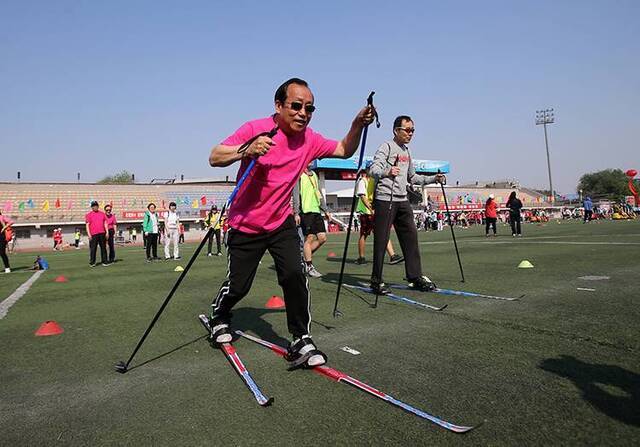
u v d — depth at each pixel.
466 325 3.45
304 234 7.07
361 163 3.97
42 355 3.19
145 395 2.36
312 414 2.02
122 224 43.84
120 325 4.09
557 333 3.08
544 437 1.71
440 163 50.47
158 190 50.31
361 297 4.93
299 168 2.96
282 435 1.83
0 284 8.10
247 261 3.06
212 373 2.67
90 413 2.16
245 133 2.82
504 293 4.63
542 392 2.13
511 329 3.26
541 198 83.56
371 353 2.87
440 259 8.47
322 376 2.53
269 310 4.51
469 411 1.97
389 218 4.95
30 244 39.69
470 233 22.38
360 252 8.76
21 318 4.59
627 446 1.61
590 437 1.69
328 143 3.11
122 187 49.12
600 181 103.19
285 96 2.76
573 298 4.19
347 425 1.89
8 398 2.39
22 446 1.85
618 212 38.31
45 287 7.27
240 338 3.45
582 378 2.27
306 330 2.87
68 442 1.86
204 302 5.13
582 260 7.07
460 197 63.72
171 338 3.54
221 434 1.86
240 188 2.83
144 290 6.33
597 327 3.17
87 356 3.13
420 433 1.79
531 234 16.94
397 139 5.10
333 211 52.25
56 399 2.36
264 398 2.18
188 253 16.23
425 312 3.99
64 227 40.81
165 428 1.95
